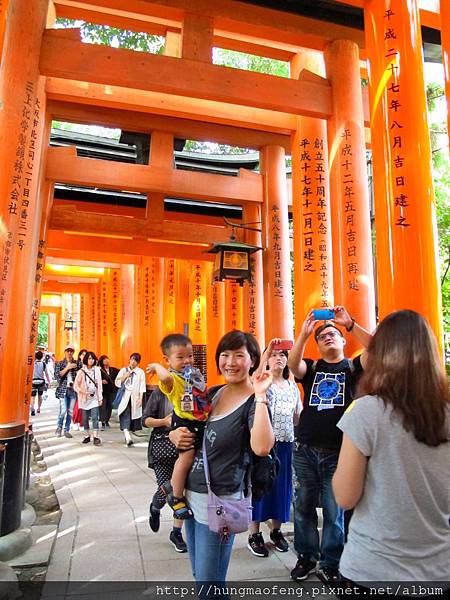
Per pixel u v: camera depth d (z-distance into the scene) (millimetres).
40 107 5566
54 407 16781
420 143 3990
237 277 7387
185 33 5137
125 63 4824
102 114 7281
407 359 1671
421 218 3852
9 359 4555
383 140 4074
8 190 4215
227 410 2471
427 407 1606
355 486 1661
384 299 3932
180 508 2480
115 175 7477
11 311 4641
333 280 5469
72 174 7289
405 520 1569
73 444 9312
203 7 5219
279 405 4094
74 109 7129
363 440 1650
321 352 3648
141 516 4957
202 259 11539
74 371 10359
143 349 13531
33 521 4738
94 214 8336
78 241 10914
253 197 8062
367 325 4980
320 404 3496
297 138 6484
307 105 5324
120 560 3830
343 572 1680
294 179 6465
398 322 1768
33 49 4508
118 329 15789
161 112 6484
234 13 5312
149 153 8391
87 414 9516
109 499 5598
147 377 13164
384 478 1607
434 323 3730
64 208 8211
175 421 2600
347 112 5344
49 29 4723
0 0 3697
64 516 4961
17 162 4305
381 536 1591
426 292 3752
